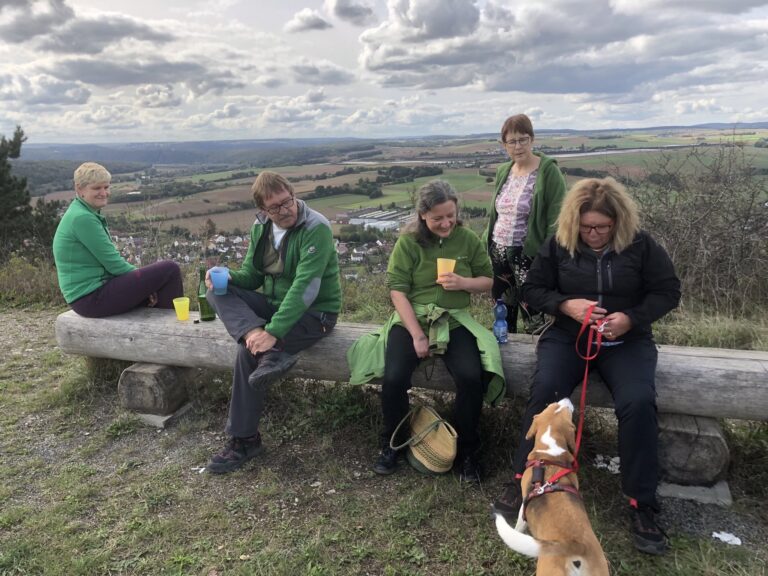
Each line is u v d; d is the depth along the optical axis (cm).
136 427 396
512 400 363
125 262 428
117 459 359
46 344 559
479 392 312
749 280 590
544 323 407
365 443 364
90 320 421
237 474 339
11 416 413
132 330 406
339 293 379
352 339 369
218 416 405
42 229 1498
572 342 307
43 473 345
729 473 314
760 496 300
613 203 285
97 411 416
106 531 290
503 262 409
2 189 1523
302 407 397
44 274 762
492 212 424
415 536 279
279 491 320
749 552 260
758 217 603
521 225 399
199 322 406
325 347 370
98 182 415
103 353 420
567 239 297
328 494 316
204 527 292
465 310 350
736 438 330
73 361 509
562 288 310
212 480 334
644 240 293
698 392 298
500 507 285
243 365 342
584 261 300
